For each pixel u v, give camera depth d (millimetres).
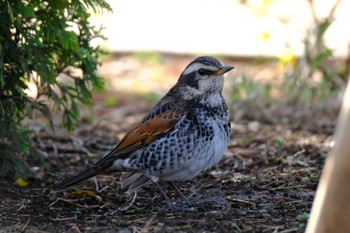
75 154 14844
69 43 11859
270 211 10930
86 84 13250
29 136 13266
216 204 11453
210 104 11039
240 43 22984
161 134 10984
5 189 12406
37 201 11906
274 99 18656
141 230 10078
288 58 18266
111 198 12148
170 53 23312
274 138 15805
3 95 12445
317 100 18719
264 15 19656
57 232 10172
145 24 24938
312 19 20312
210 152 11078
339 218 8336
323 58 17469
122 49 23359
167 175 11234
